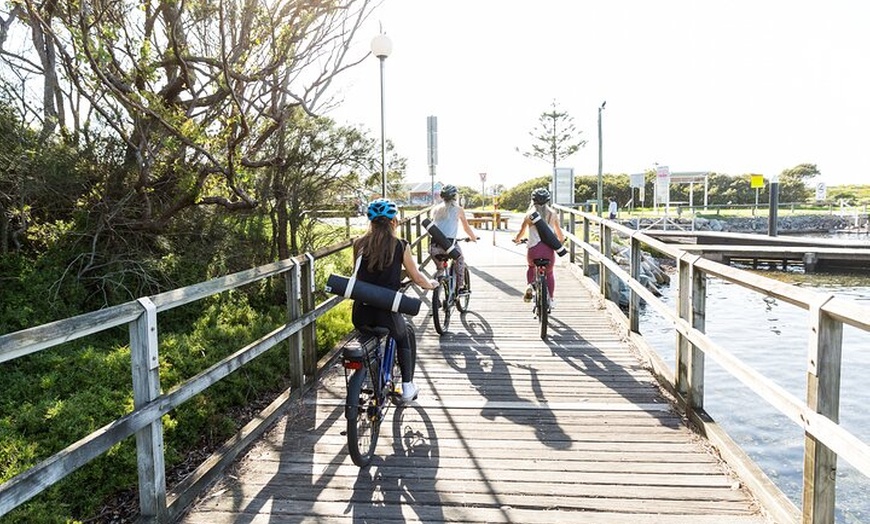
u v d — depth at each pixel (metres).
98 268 8.02
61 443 4.80
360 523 3.44
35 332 2.51
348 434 3.87
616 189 51.03
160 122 6.88
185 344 6.98
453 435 4.68
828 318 2.81
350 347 3.96
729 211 47.09
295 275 5.43
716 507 3.54
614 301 9.17
